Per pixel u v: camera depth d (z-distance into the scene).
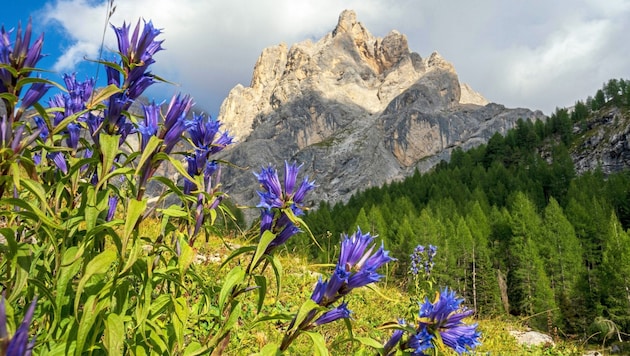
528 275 53.09
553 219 66.44
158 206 2.14
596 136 141.50
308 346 5.14
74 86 2.54
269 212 2.28
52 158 2.49
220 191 2.59
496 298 41.59
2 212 1.78
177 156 2.46
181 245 2.19
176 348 2.42
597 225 72.19
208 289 2.42
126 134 2.34
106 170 1.95
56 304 1.90
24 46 1.81
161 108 2.17
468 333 2.22
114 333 1.83
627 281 45.97
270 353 1.98
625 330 43.56
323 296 2.05
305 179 2.27
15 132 1.78
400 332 2.33
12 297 1.75
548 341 11.45
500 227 74.38
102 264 1.82
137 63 2.22
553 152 141.12
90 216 2.00
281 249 9.84
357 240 2.11
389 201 112.56
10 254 1.83
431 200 107.25
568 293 52.34
